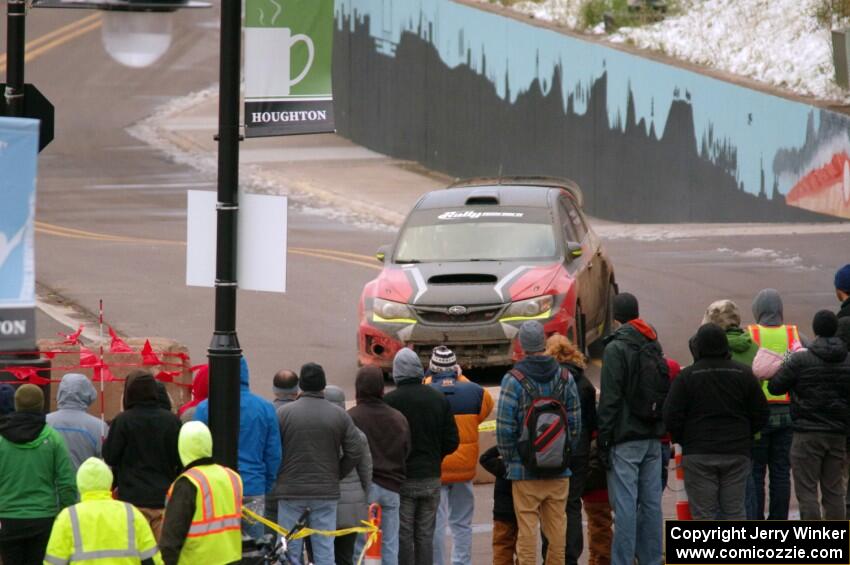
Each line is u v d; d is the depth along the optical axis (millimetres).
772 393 31344
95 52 153750
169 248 75688
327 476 28156
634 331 29906
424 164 120562
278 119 27125
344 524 29375
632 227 86250
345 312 59906
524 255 49531
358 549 30938
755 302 33188
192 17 168000
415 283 48094
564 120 102062
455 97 115438
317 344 54000
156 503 26578
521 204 51938
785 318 56531
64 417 28016
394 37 124812
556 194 53031
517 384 28938
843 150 78312
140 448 26625
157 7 25031
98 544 21562
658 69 92375
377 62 128250
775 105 83688
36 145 21438
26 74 145500
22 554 26000
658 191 93438
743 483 29531
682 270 67938
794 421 31172
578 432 29219
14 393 26844
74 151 117688
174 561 22141
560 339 30844
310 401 28406
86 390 28406
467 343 46719
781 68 89062
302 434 28062
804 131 81500
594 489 31172
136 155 116125
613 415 29438
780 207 84125
